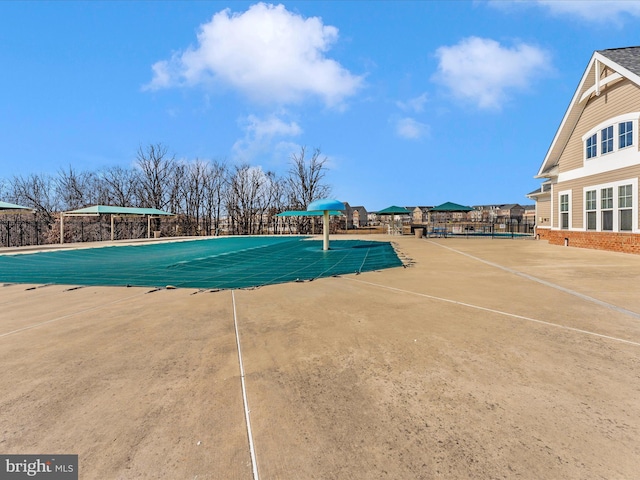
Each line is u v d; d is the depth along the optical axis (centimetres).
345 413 231
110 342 378
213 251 1636
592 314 456
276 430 213
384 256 1277
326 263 1108
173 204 3875
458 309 492
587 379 273
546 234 2183
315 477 174
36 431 215
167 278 841
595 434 203
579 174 1462
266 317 471
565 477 170
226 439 205
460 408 234
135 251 1650
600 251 1298
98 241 2592
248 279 811
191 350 352
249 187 4084
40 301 593
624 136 1194
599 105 1322
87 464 185
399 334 388
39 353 347
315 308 515
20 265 1140
